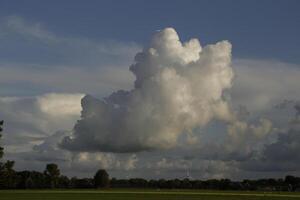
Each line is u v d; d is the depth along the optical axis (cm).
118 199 10381
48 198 10694
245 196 12500
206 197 11662
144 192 15662
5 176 18212
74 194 13125
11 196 11625
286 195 13825
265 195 13538
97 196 11825
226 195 13050
